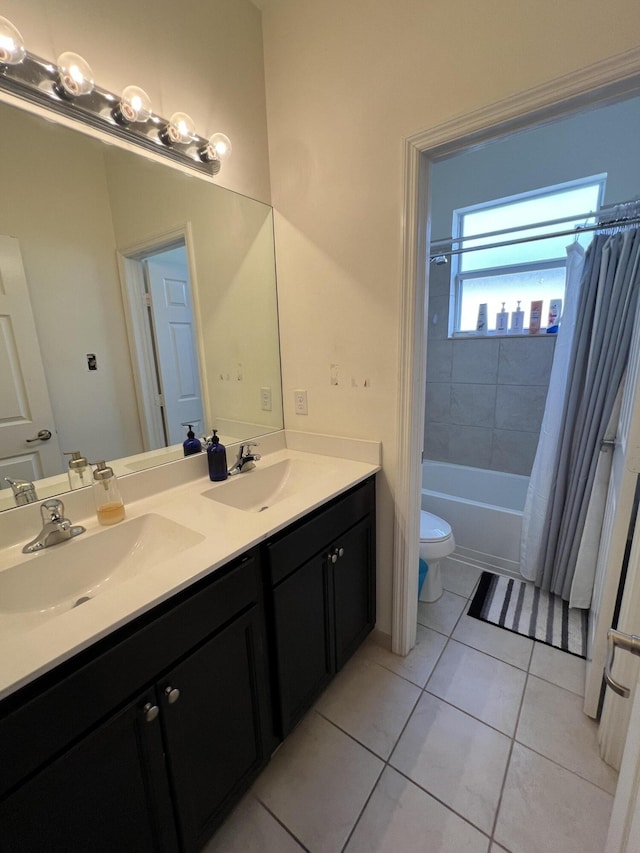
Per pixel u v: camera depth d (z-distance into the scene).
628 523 1.16
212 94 1.40
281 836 1.07
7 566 0.92
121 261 1.27
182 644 0.87
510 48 1.07
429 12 1.17
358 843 1.05
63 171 1.11
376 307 1.46
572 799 1.13
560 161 2.33
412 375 1.43
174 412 1.48
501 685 1.52
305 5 1.40
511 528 2.21
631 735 0.64
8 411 1.07
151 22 1.20
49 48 1.00
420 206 1.32
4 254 1.03
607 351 1.71
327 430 1.72
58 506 1.04
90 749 0.72
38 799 0.65
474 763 1.24
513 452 2.82
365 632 1.66
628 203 1.76
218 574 0.96
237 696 1.05
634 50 0.92
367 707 1.45
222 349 1.60
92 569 1.06
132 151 1.23
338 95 1.40
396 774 1.21
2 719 0.60
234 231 1.56
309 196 1.55
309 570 1.27
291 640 1.22
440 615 1.92
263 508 1.56
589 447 1.80
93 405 1.25
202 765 0.96
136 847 0.83
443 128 1.20
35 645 0.67
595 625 1.42
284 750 1.30
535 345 2.61
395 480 1.56
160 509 1.24
